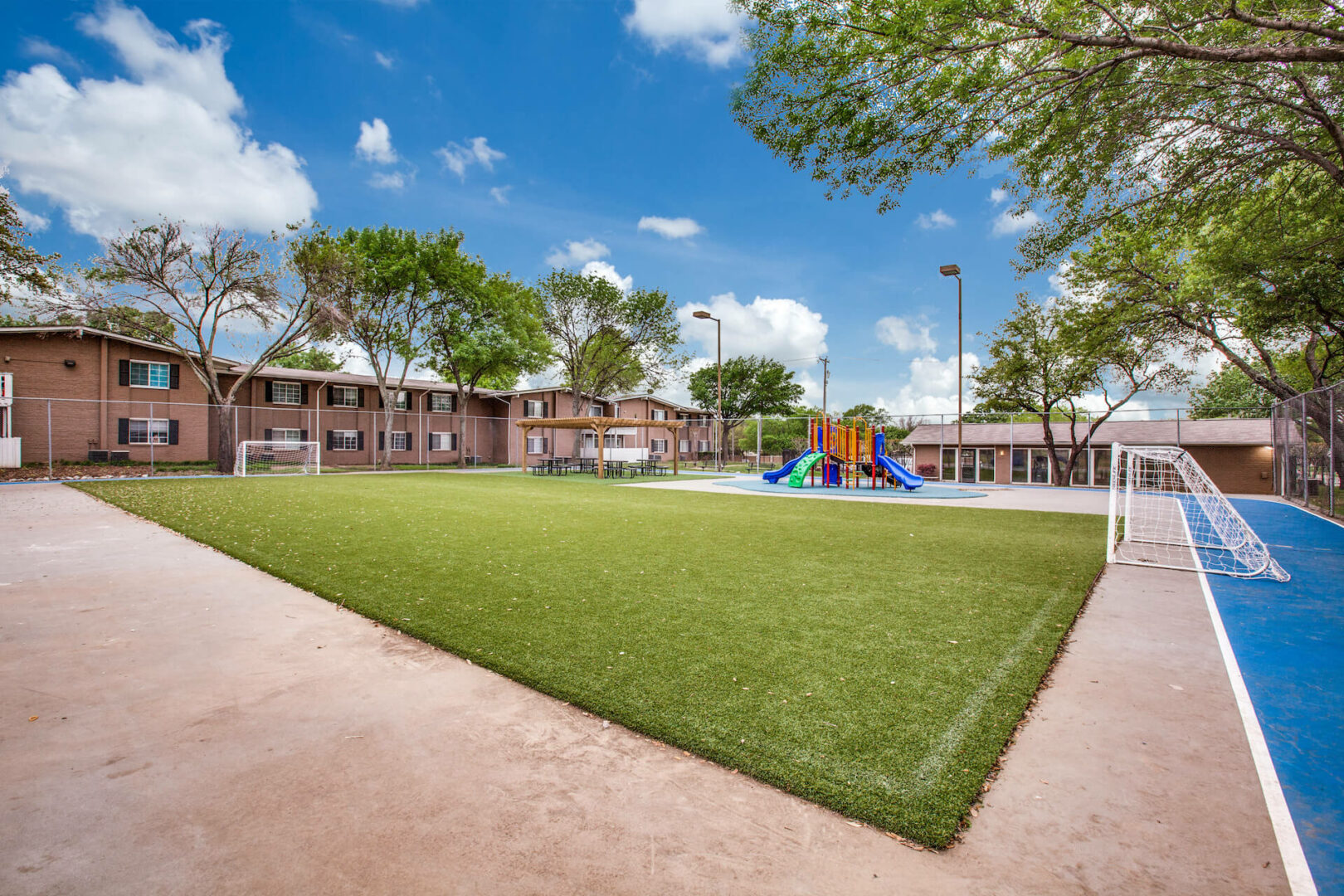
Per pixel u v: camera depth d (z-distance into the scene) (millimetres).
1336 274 11773
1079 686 3428
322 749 2623
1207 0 6047
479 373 32531
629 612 4734
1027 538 8914
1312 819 2164
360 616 4621
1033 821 2150
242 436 27766
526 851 1957
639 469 32375
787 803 2252
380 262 28047
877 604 5062
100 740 2686
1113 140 7445
